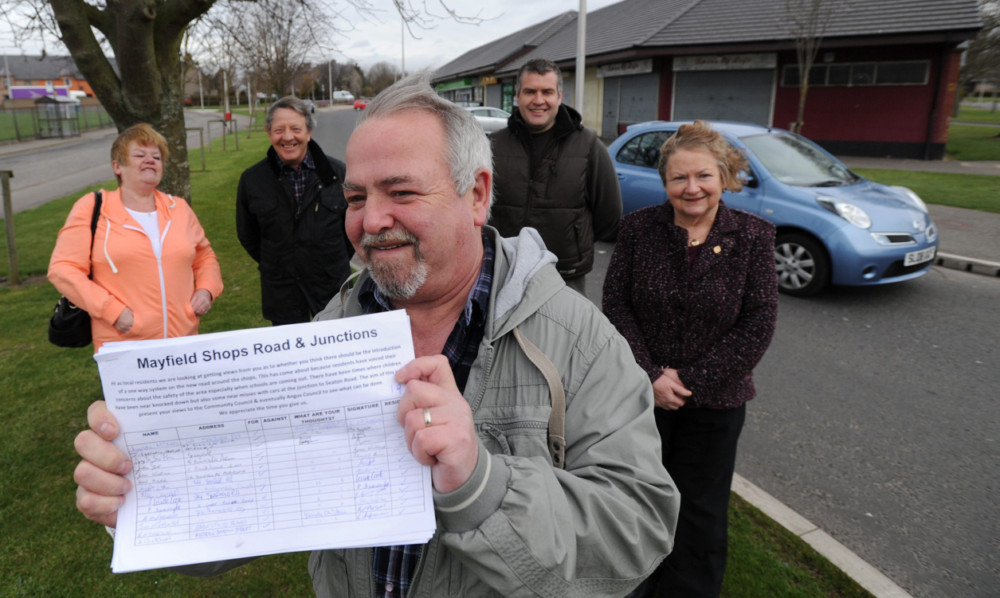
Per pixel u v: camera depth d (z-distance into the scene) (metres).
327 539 0.85
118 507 0.87
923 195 10.43
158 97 4.43
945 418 3.69
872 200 5.91
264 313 3.39
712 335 2.03
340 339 0.86
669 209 2.13
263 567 2.42
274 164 3.19
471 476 0.82
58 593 2.27
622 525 0.94
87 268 2.70
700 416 2.04
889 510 2.85
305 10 6.18
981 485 3.02
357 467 0.87
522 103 3.07
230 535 0.86
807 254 5.95
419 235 0.99
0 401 3.76
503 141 3.21
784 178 6.25
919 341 4.89
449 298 1.13
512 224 3.22
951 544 2.62
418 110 1.00
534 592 0.85
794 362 4.54
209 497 0.87
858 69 16.83
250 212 3.27
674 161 2.00
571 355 1.07
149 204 2.88
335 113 42.16
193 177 15.03
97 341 2.77
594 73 23.41
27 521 2.64
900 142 16.77
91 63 4.24
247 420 0.87
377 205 0.99
